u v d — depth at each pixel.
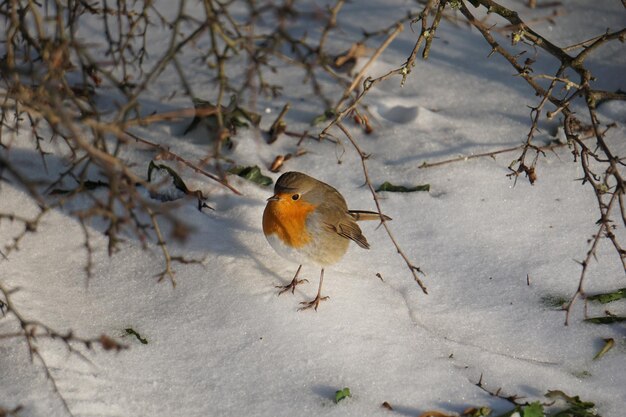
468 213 8.44
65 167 8.51
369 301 7.32
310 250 7.22
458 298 7.52
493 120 9.72
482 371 6.73
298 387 6.42
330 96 9.94
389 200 8.55
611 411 6.42
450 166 8.98
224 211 8.22
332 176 8.84
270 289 7.29
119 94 9.71
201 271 7.43
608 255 8.00
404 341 6.93
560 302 7.50
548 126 9.61
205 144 9.12
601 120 9.66
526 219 8.40
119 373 6.38
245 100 9.77
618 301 7.49
